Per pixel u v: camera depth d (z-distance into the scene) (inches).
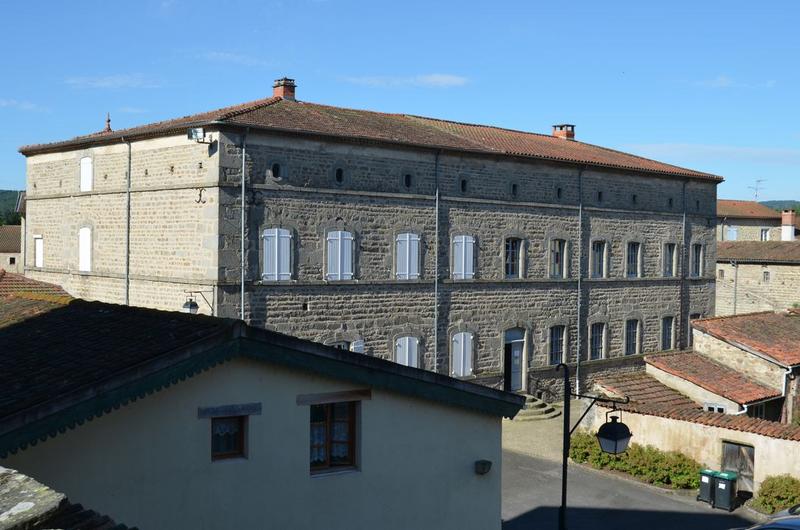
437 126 1230.3
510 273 1156.5
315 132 926.4
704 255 1459.2
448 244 1074.7
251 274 901.2
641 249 1336.1
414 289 1040.8
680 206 1403.8
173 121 1027.3
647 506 754.2
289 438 387.2
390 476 418.6
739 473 767.7
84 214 1068.5
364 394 410.0
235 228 888.3
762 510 732.0
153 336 381.1
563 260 1219.2
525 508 746.2
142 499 349.1
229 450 376.8
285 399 385.7
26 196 1182.9
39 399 321.4
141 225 978.7
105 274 1032.8
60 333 424.5
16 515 224.5
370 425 412.2
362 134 976.9
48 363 371.6
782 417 967.0
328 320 961.5
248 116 919.7
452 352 1084.5
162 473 354.0
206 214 888.9
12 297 547.2
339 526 402.6
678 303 1407.5
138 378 334.6
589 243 1253.1
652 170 1320.1
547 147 1288.1
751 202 2689.5
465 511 445.1
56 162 1122.7
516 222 1152.8
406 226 1028.5
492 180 1119.6
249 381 375.6
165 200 943.7
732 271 1895.9
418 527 428.5
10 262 2276.1
